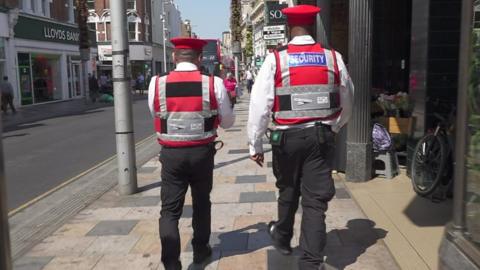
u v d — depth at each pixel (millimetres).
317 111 3689
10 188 7922
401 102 7395
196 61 4047
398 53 9391
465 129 2846
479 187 2875
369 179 6887
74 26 36312
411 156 7027
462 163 2877
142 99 35344
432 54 6578
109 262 4469
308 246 3672
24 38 28453
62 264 4465
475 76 2809
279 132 3736
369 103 6738
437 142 5980
